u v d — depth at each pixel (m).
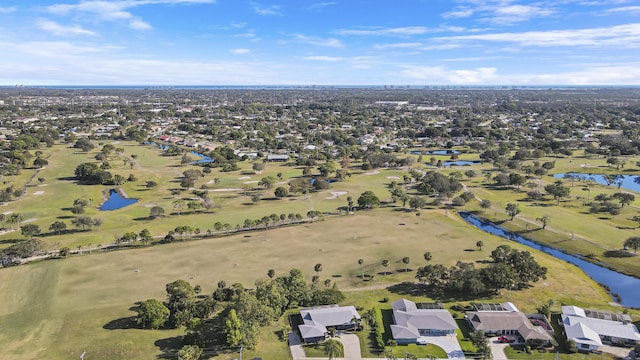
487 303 103.56
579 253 139.75
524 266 114.88
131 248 140.25
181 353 80.00
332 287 110.94
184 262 129.50
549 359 84.44
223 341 89.62
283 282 108.12
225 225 158.25
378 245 143.75
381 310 102.69
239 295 96.94
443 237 151.62
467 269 113.69
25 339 89.12
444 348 88.25
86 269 123.44
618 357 85.12
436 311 97.69
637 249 133.75
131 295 108.81
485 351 82.56
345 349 87.69
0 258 126.62
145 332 92.12
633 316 99.75
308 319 94.69
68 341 88.19
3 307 102.62
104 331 92.00
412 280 118.88
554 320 98.25
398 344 89.69
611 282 121.12
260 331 91.44
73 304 103.88
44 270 122.19
